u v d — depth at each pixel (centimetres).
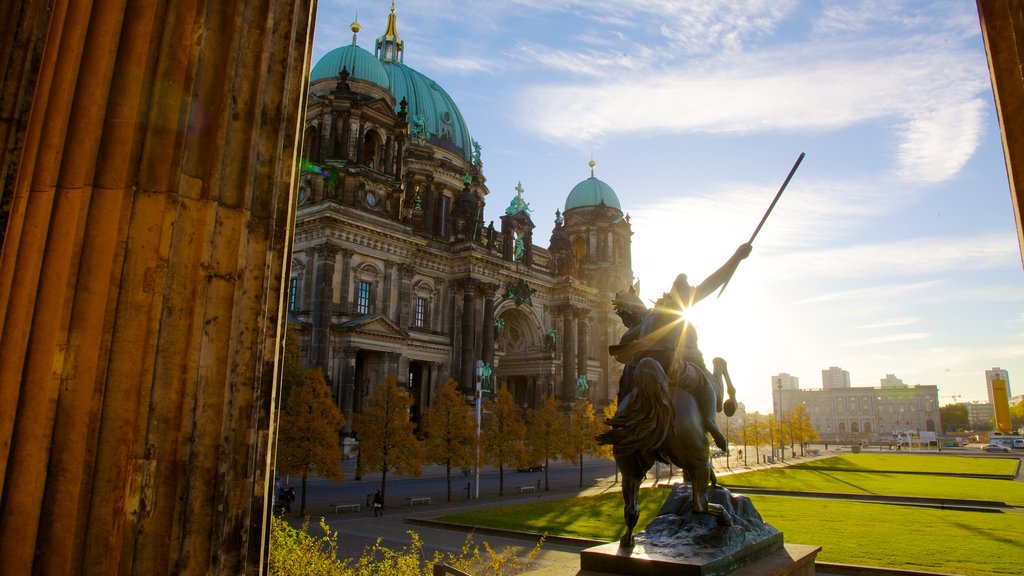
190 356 529
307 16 685
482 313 9569
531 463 5981
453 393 5453
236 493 554
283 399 5650
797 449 16425
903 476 6950
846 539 2853
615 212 13012
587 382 11612
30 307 514
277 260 623
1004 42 630
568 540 2919
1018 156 613
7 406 503
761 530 1223
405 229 8525
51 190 532
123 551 484
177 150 544
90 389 498
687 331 1259
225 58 579
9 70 635
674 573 979
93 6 561
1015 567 2267
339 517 3931
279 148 617
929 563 2339
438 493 5447
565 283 11325
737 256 1184
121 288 515
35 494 486
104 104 539
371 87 9244
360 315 7950
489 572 1672
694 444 1111
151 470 502
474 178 11944
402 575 1512
